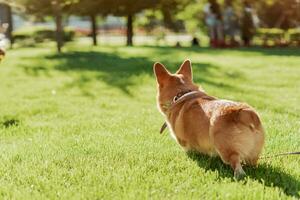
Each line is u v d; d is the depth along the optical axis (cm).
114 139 634
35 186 449
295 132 650
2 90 1181
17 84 1279
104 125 742
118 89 1151
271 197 394
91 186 442
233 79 1274
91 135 664
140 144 596
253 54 2031
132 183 439
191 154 518
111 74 1406
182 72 553
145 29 3769
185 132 492
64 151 574
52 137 671
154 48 2483
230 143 435
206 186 431
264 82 1223
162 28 3722
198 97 501
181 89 519
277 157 518
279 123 716
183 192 417
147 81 1250
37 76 1420
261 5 2942
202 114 470
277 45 2600
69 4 2309
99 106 946
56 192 429
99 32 4788
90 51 2291
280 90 1102
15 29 3897
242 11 2738
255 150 445
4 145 648
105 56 1986
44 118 832
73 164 515
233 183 423
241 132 432
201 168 478
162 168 486
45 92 1135
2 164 530
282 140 593
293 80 1253
